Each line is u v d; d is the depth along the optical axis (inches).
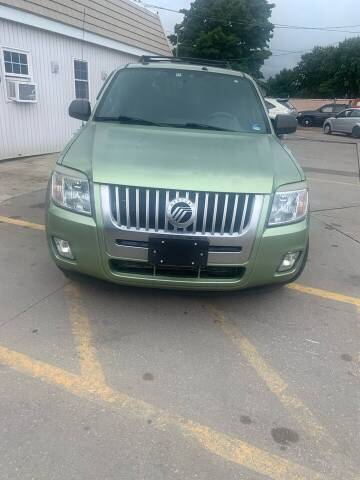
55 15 400.8
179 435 93.7
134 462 86.4
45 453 86.9
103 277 123.3
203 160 127.0
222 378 112.5
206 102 172.6
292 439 94.7
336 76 2335.1
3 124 369.4
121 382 108.7
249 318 141.3
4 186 287.7
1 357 115.0
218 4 1366.9
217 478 84.2
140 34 567.8
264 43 1440.7
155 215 115.1
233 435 94.7
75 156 128.8
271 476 85.7
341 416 102.0
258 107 176.7
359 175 438.6
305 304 152.9
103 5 490.6
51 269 165.5
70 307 140.4
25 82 378.6
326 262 193.0
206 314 141.5
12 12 351.6
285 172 129.6
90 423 95.3
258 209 118.4
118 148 130.7
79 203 119.9
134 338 126.6
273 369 117.3
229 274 123.6
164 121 164.2
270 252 121.6
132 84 175.9
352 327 140.1
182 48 1408.7
